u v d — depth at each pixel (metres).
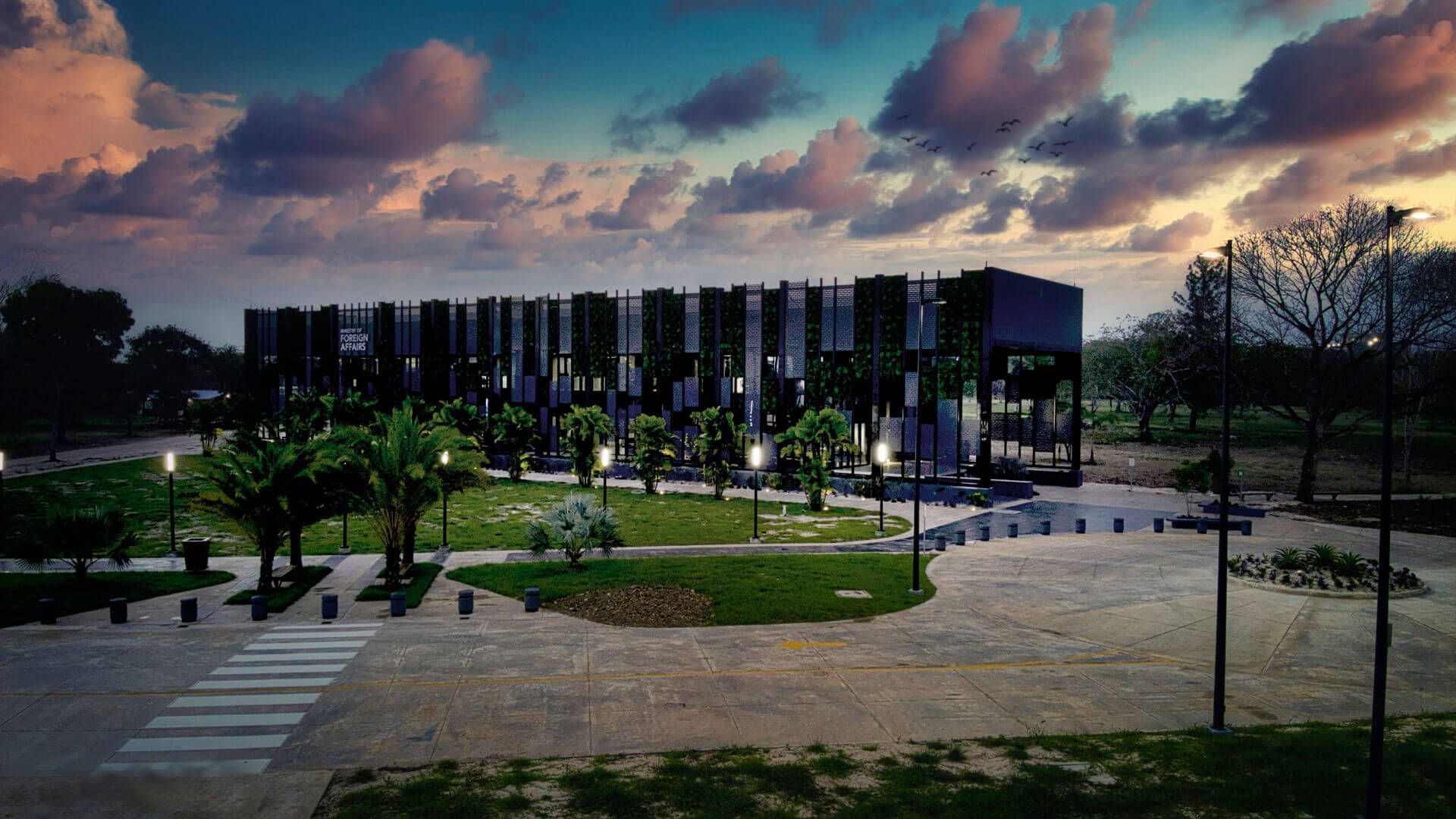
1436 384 55.47
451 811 13.77
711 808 13.95
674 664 22.27
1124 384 111.62
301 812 13.95
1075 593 30.72
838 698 19.89
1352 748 16.59
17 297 109.06
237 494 29.14
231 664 21.89
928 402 63.09
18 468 72.94
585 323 79.31
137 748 16.56
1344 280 57.97
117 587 30.58
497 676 21.11
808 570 34.09
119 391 124.00
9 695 19.38
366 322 96.44
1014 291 63.25
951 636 25.28
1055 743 17.06
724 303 71.25
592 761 16.17
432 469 33.03
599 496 60.00
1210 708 19.58
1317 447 58.06
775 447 69.00
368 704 19.11
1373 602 28.75
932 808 13.88
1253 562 34.31
